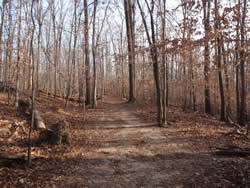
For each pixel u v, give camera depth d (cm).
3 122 1063
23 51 1686
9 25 1689
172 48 778
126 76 4462
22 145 863
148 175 665
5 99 1712
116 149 916
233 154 800
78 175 657
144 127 1323
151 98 2914
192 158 794
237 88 1766
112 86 5641
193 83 2019
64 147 887
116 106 2423
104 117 1680
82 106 2205
